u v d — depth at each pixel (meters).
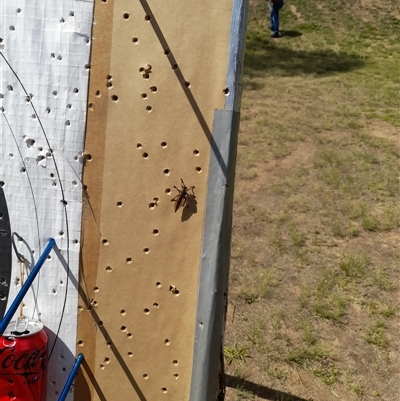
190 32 1.64
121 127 1.74
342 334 3.67
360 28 14.68
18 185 1.81
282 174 6.33
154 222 1.80
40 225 1.84
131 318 1.88
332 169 6.40
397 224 5.17
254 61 11.86
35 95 1.74
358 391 3.18
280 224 5.18
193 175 1.75
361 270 4.34
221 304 1.79
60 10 1.68
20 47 1.71
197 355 1.81
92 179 1.79
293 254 4.64
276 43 13.41
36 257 1.86
